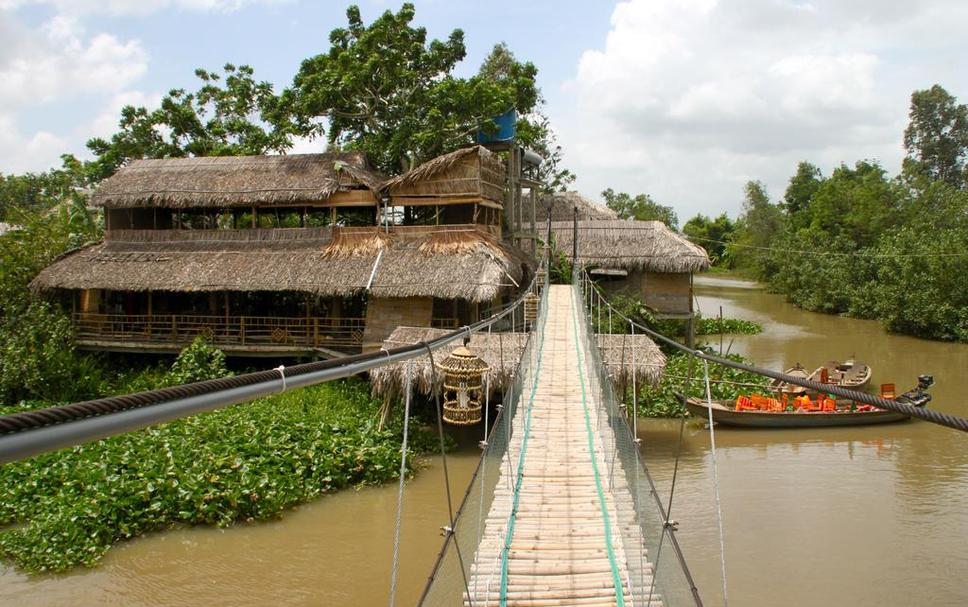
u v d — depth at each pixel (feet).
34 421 5.08
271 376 8.21
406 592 36.01
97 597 35.45
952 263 107.86
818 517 43.93
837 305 144.25
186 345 74.69
